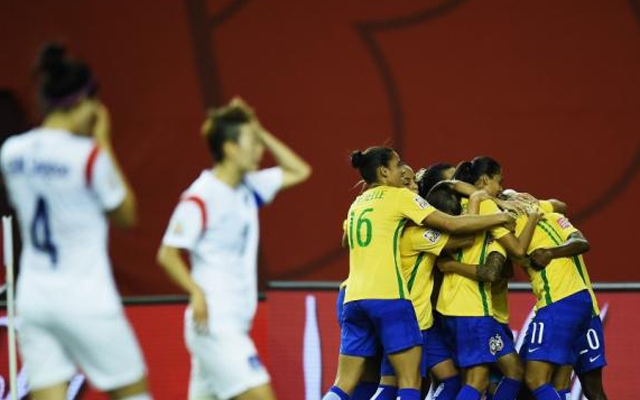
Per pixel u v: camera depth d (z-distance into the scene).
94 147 14.59
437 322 22.19
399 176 21.72
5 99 35.34
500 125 35.62
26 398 24.64
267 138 16.72
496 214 21.03
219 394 15.98
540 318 22.02
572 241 21.94
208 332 15.76
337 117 35.78
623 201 35.41
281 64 35.84
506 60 35.66
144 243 35.50
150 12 35.78
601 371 23.19
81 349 14.88
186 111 35.81
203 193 15.81
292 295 25.36
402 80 35.72
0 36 35.53
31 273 14.81
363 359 21.64
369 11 35.78
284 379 25.08
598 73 35.53
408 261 21.62
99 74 35.66
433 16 35.69
